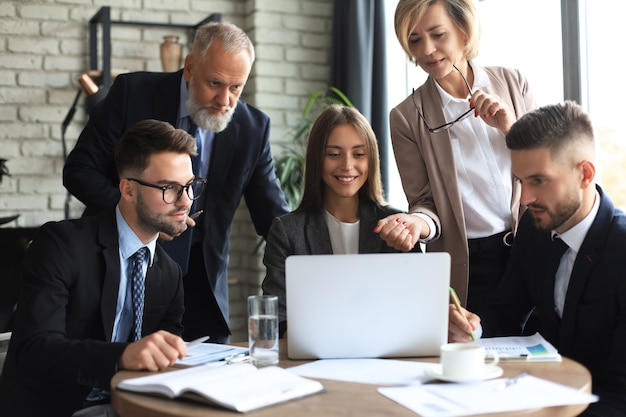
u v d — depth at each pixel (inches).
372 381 62.4
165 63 169.9
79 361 67.8
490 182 97.0
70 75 170.1
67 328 78.4
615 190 126.9
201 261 109.7
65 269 77.2
